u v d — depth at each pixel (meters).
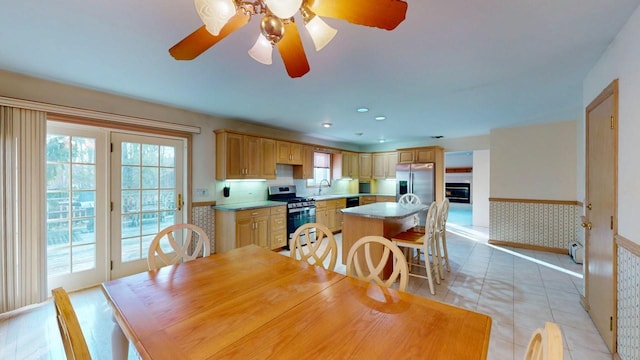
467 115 3.95
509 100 3.21
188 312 1.16
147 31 1.76
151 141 3.50
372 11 1.08
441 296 2.78
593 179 2.30
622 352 1.74
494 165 4.91
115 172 3.21
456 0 1.44
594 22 1.65
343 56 2.10
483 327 1.05
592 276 2.33
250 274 1.59
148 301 1.26
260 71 2.40
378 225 3.18
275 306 1.21
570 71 2.36
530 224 4.59
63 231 2.87
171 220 3.70
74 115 2.79
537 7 1.50
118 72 2.42
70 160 2.90
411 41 1.87
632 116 1.61
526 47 1.95
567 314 2.43
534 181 4.56
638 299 1.54
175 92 2.97
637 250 1.54
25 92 2.52
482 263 3.83
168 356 0.89
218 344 0.95
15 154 2.46
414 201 5.27
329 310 1.18
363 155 7.04
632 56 1.60
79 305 2.61
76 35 1.81
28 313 2.43
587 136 2.44
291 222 4.67
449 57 2.10
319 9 1.11
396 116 4.04
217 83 2.69
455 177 12.22
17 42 1.89
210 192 4.05
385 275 3.15
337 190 6.86
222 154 4.03
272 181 5.13
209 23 1.10
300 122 4.52
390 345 0.94
